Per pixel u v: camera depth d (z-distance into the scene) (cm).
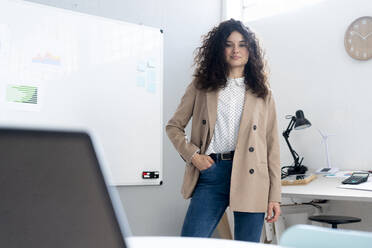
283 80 345
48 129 28
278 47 350
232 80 182
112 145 307
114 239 30
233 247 63
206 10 384
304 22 337
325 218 223
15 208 27
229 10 391
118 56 315
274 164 180
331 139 314
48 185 28
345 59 312
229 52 181
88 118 296
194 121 185
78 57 295
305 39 335
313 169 319
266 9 371
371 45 299
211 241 68
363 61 304
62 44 288
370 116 298
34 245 28
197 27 375
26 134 27
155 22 343
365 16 304
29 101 272
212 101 179
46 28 282
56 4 290
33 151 28
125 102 316
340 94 313
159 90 337
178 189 347
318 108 323
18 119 267
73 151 29
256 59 183
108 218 30
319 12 329
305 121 297
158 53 339
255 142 174
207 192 174
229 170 173
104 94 305
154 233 329
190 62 366
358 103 304
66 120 286
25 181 27
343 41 315
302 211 294
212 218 173
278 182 178
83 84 296
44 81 279
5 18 266
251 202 169
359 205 300
